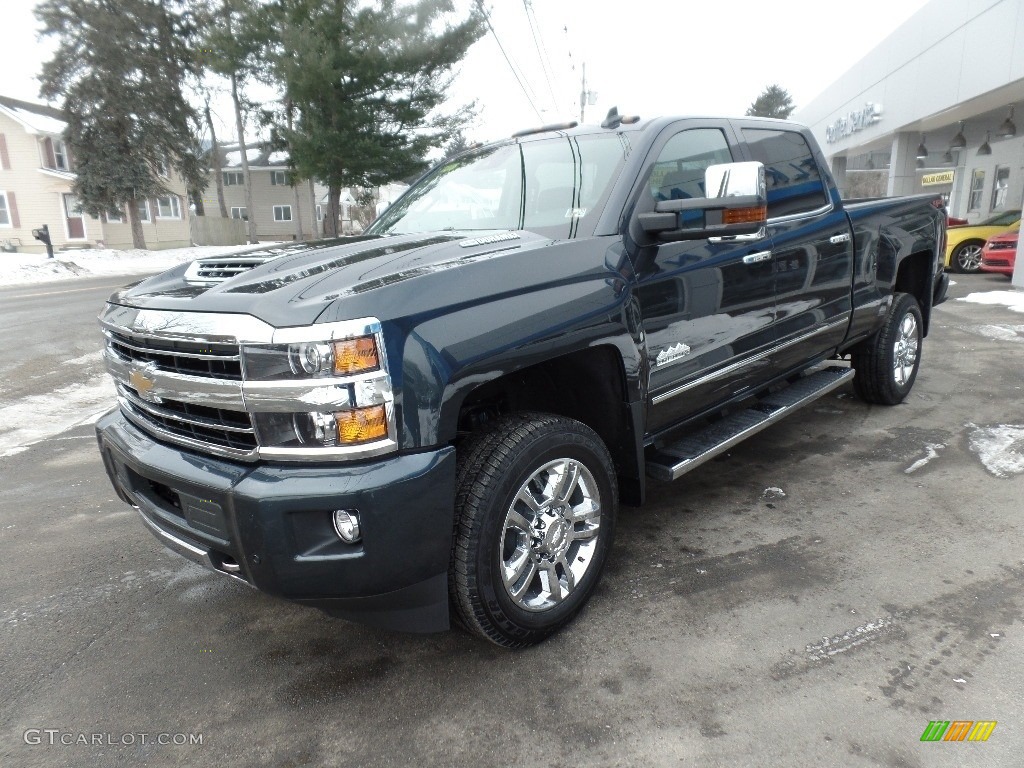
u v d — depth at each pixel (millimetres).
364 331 2037
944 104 14656
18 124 31656
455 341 2195
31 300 14078
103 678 2574
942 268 5559
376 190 30359
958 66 13969
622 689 2359
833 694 2275
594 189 3020
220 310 2186
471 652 2627
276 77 24547
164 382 2340
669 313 2992
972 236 13914
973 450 4324
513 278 2416
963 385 5781
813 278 3975
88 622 2955
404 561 2145
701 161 3404
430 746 2156
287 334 2025
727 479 4094
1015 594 2785
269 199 48000
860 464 4215
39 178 32250
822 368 4672
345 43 22703
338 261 2539
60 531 3854
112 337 2738
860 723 2145
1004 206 19406
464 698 2363
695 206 2695
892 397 5156
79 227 33531
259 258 2750
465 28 23406
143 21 31375
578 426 2625
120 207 33656
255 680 2527
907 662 2412
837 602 2793
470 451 2400
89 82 29531
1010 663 2381
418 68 23812
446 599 2311
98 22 29469
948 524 3396
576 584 2689
